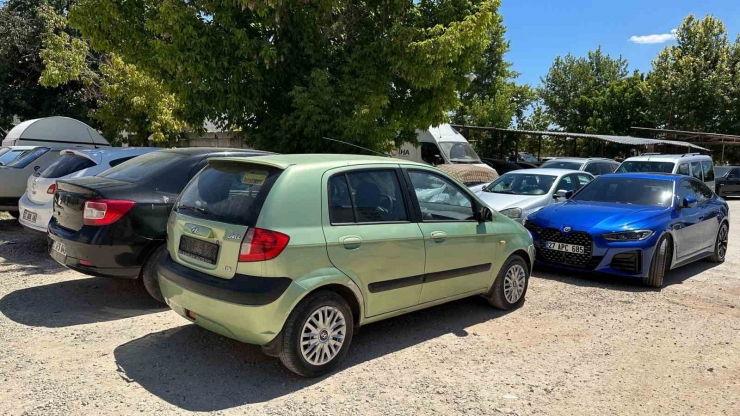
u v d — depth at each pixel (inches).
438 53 342.6
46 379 154.9
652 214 285.0
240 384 155.7
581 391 157.2
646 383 163.6
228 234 153.3
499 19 368.2
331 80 366.9
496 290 226.2
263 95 369.4
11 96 789.2
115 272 209.6
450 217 204.2
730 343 198.5
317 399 147.7
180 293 164.2
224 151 256.5
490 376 165.8
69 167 282.4
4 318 203.9
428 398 150.1
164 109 598.9
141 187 219.0
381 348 186.5
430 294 194.2
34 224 277.4
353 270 165.5
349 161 177.0
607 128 1439.5
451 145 636.1
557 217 295.4
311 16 358.0
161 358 172.2
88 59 718.5
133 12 346.9
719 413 145.9
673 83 1333.7
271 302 147.6
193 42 323.3
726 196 952.3
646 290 271.7
